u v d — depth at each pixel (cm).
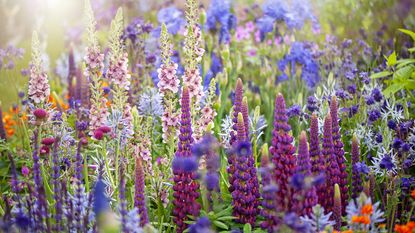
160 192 280
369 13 399
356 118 312
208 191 258
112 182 270
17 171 321
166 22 383
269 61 388
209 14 368
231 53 377
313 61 366
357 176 267
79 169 265
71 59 383
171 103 285
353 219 234
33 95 294
